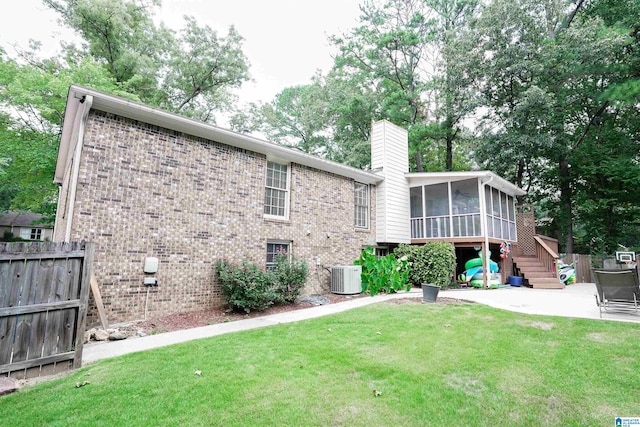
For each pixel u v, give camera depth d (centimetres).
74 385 349
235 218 834
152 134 712
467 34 1809
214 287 777
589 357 429
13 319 375
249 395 330
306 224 1033
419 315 678
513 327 575
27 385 357
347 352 455
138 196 678
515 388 351
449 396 334
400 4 2286
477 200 1289
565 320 613
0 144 1265
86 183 617
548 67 1695
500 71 1748
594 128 1959
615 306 704
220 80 2319
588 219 1986
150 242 686
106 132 650
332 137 2758
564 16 1880
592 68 1628
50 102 1203
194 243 752
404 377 376
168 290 703
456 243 1292
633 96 1504
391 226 1332
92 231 615
